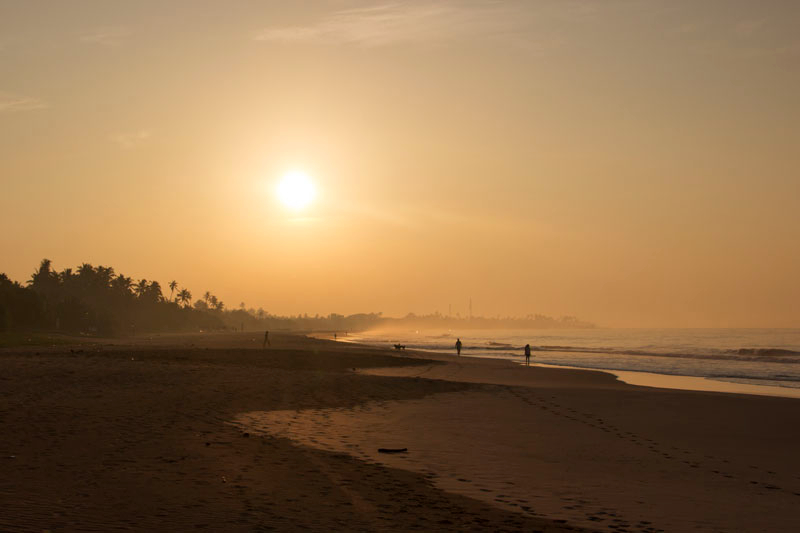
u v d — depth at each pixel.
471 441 16.44
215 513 8.99
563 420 20.81
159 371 31.83
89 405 19.77
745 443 17.28
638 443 16.83
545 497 10.95
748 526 9.55
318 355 52.78
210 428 16.56
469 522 9.17
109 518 8.48
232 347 71.56
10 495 9.51
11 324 111.25
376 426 18.45
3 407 18.58
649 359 71.69
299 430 17.05
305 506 9.62
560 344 139.88
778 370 53.09
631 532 9.08
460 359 62.84
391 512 9.51
